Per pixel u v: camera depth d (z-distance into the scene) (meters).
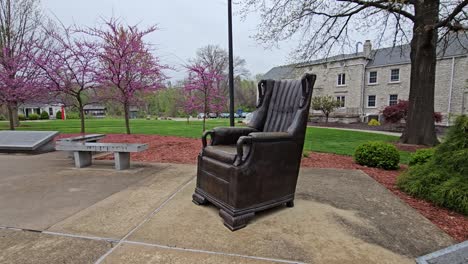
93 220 2.16
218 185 2.26
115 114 31.44
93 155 5.36
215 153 2.36
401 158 5.37
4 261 1.56
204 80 9.54
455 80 15.62
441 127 14.33
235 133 2.84
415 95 7.47
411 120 7.59
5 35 9.96
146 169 4.14
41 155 5.45
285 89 2.90
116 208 2.44
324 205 2.57
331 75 21.47
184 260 1.58
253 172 2.12
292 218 2.25
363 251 1.71
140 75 7.77
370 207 2.52
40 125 14.00
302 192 2.99
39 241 1.81
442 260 1.52
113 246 1.75
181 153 5.55
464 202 2.35
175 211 2.38
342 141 8.01
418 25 7.06
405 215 2.33
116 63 7.22
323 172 3.97
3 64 8.59
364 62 19.69
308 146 6.79
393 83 18.42
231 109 4.78
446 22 6.00
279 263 1.57
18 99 8.89
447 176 2.72
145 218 2.21
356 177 3.68
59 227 2.03
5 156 5.34
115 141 6.99
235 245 1.78
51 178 3.56
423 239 1.89
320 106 19.36
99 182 3.36
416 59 7.37
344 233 1.97
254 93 36.66
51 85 7.11
